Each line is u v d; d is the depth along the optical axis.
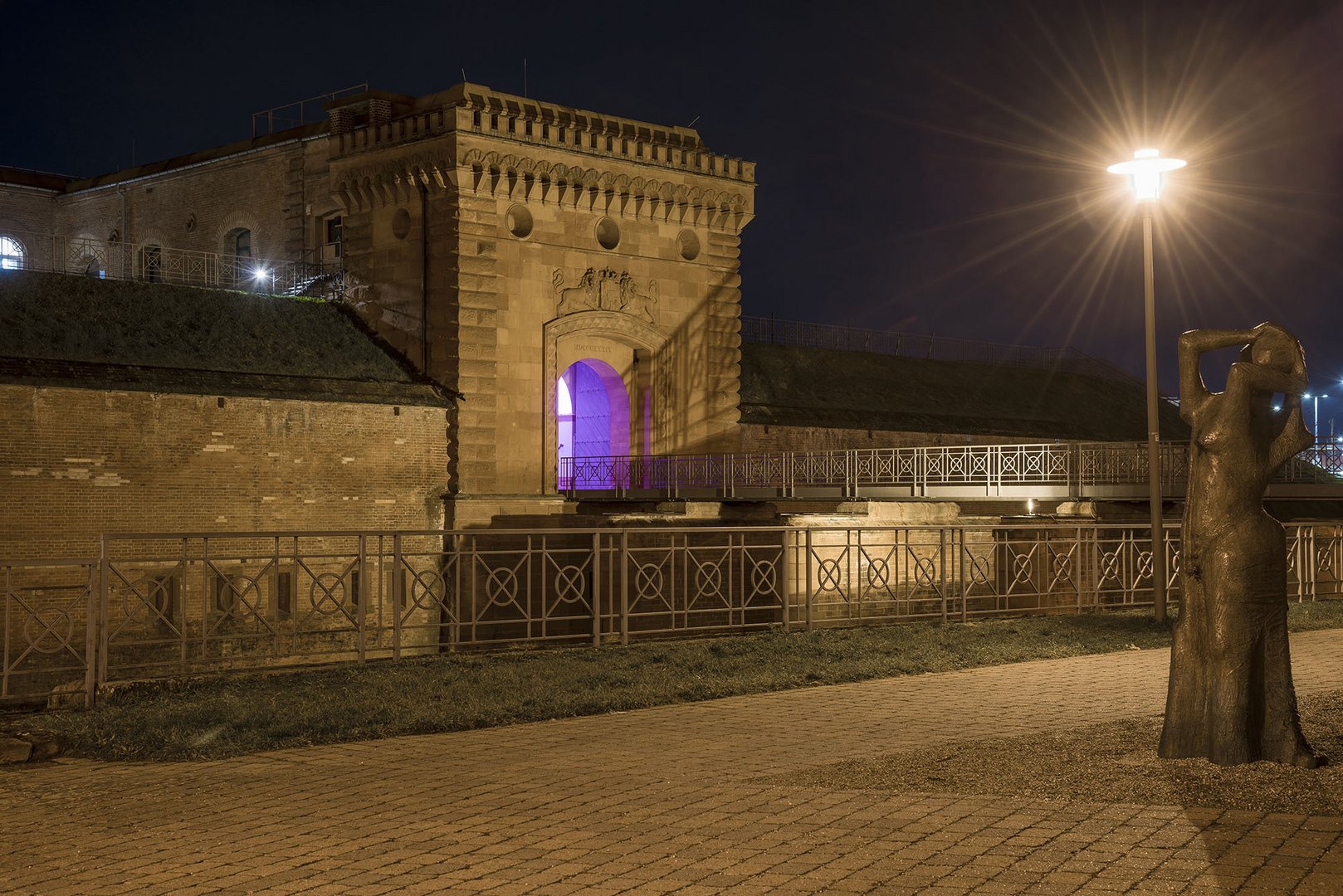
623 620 15.80
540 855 6.76
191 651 30.78
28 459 29.95
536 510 37.88
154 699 12.00
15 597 12.09
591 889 6.18
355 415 35.19
